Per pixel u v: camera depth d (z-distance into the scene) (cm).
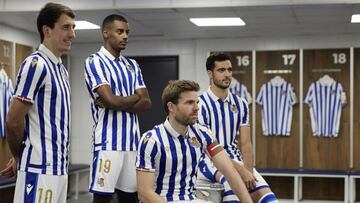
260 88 978
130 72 394
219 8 701
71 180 998
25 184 292
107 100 368
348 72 943
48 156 295
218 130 429
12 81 860
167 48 1020
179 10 716
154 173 322
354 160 938
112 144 374
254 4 680
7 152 838
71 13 304
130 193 388
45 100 296
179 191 327
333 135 945
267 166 976
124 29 387
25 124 293
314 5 681
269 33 941
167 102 324
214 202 402
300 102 961
